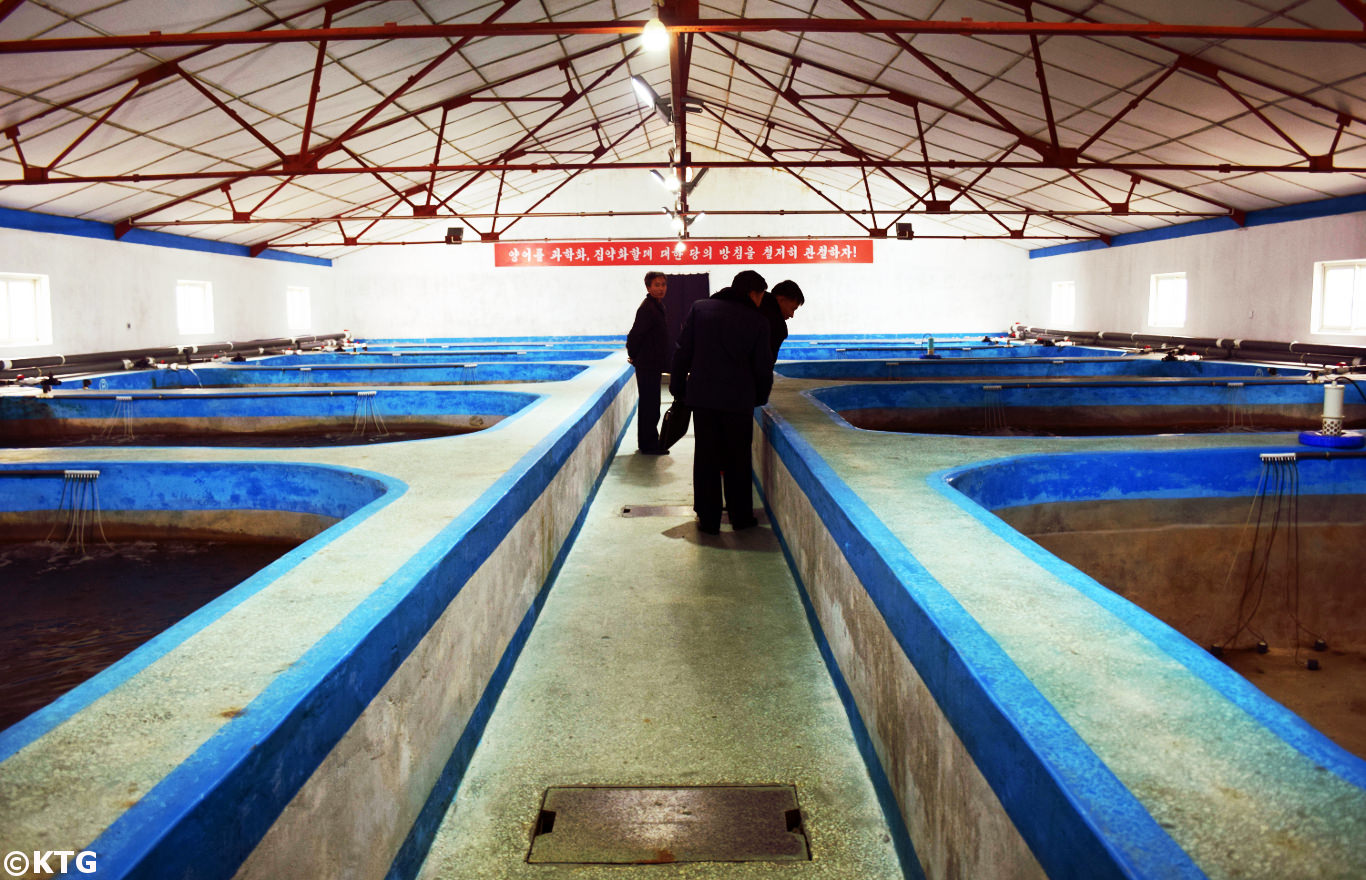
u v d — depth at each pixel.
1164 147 9.62
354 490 3.50
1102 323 16.05
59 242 10.45
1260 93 7.48
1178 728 1.17
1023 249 19.12
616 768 2.29
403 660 1.78
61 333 10.52
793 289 4.80
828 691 2.74
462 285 19.19
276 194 12.22
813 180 18.25
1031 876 1.11
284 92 8.27
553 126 13.19
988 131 10.65
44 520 4.01
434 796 1.99
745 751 2.37
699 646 3.12
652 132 16.67
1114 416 7.70
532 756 2.35
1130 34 5.70
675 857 1.91
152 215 11.56
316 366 10.06
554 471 3.87
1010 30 5.79
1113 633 1.56
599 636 3.22
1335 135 7.94
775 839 1.97
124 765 1.12
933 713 1.60
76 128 7.57
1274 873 0.86
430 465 3.65
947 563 2.03
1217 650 4.11
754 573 3.97
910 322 19.38
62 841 0.95
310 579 1.98
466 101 10.31
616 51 10.77
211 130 8.62
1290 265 11.00
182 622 1.68
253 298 15.52
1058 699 1.27
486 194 17.39
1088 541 3.97
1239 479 4.01
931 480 3.17
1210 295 12.74
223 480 3.92
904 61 9.17
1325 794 1.00
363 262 19.14
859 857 1.91
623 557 4.25
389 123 10.11
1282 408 7.52
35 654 3.13
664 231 18.83
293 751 1.27
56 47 5.45
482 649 2.48
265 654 1.51
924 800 1.67
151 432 7.63
